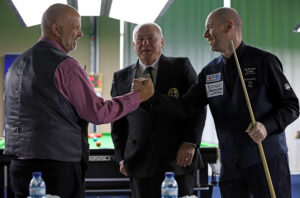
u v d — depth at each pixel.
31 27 6.73
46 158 1.78
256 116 1.94
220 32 2.04
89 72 6.81
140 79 2.10
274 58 1.98
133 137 2.40
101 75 6.58
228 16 2.04
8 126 1.93
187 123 2.36
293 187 5.54
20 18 3.67
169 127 2.33
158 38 2.43
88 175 3.13
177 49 6.96
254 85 1.95
